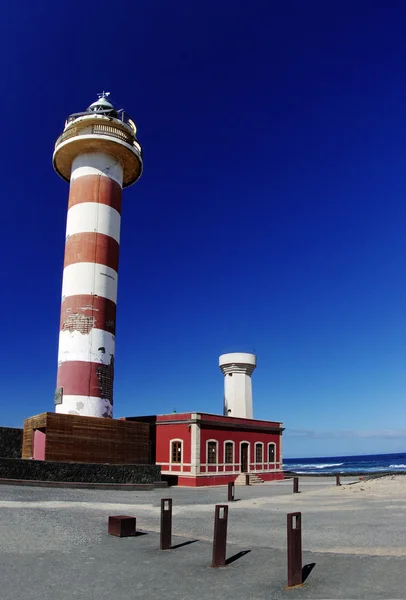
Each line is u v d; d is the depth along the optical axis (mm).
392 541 12617
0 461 23828
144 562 10461
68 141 32844
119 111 35219
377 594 8039
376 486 31250
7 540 11992
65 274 31719
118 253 33344
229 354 48656
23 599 8016
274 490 30875
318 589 8469
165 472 36375
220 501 23438
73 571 9695
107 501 20891
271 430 43250
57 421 27125
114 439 29359
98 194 32750
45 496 20688
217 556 10164
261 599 8023
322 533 13992
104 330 30953
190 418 35812
